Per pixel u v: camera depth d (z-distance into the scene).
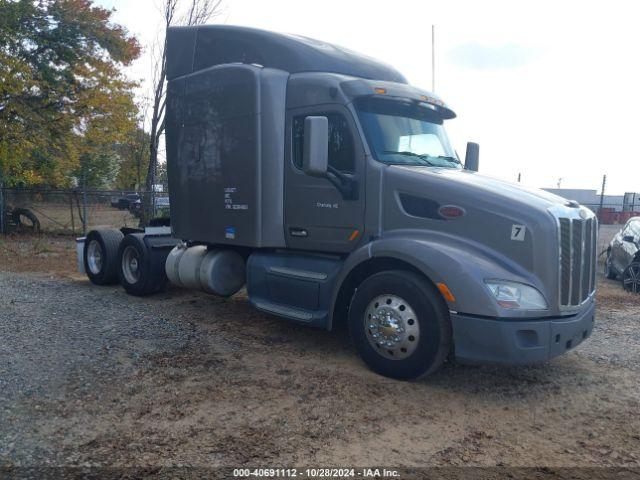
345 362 5.73
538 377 5.48
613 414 4.66
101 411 4.39
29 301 8.12
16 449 3.78
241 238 6.60
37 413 4.32
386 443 4.05
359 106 5.78
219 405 4.57
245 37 6.80
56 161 20.55
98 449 3.82
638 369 5.75
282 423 4.28
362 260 5.41
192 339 6.39
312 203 6.04
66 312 7.49
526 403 4.85
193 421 4.27
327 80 5.93
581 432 4.33
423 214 5.29
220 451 3.84
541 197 5.16
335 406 4.62
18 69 17.45
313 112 6.03
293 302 6.13
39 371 5.16
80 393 4.71
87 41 19.25
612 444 4.14
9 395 4.61
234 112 6.54
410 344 5.03
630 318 8.10
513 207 4.86
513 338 4.62
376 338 5.25
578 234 5.02
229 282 7.34
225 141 6.69
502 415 4.60
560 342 4.82
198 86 7.05
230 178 6.66
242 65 6.45
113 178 39.19
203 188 7.08
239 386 4.98
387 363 5.21
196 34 7.31
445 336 4.90
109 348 5.91
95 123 20.52
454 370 5.59
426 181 5.27
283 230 6.35
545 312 4.77
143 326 6.88
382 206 5.50
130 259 8.83
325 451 3.89
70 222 21.14
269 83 6.23
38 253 14.41
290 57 6.38
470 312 4.69
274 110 6.23
